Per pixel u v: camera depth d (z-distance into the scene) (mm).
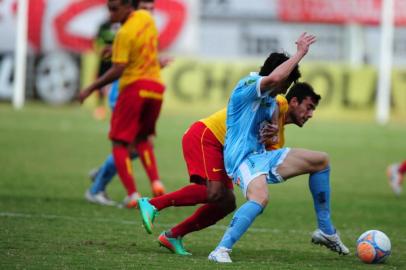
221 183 24125
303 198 40469
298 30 93062
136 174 48156
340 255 24703
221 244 22594
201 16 91625
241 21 92125
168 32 85938
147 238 26766
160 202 24109
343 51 93812
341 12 91625
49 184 40938
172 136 66438
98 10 85312
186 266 21578
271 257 24078
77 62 85188
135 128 33812
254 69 85938
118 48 33094
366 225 32344
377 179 49250
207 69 85812
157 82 34156
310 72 86875
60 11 85062
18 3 82562
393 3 90938
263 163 22922
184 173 48375
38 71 85562
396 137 73250
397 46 95188
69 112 81000
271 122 23438
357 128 79250
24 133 63438
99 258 22406
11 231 26688
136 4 34438
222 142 24250
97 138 62719
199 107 85750
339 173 51500
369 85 87562
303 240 27844
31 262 21438
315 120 84625
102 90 77062
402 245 27312
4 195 36312
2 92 84062
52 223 29000
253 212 22406
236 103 23156
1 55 84062
